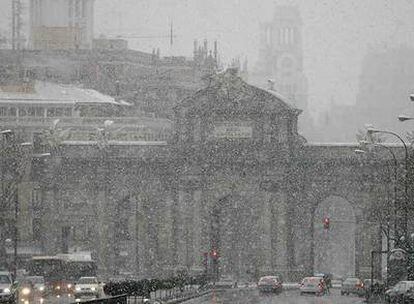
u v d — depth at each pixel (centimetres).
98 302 15588
